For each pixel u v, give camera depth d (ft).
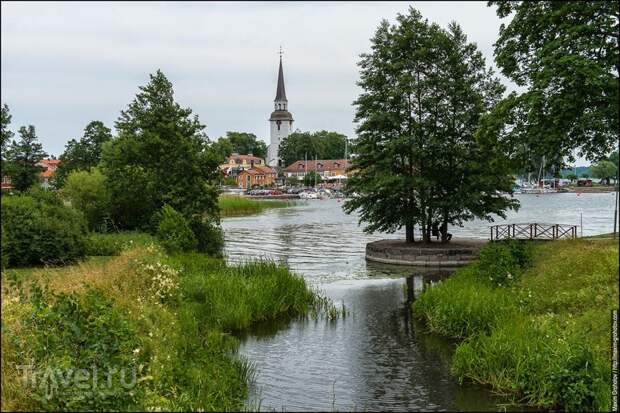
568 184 477.77
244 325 60.03
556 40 75.56
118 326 36.94
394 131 115.75
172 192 107.65
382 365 47.75
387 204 118.93
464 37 116.47
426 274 98.43
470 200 109.09
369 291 82.38
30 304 40.11
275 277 70.85
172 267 68.23
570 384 37.76
